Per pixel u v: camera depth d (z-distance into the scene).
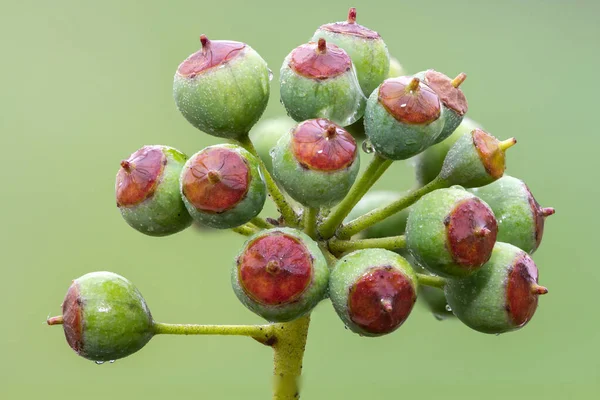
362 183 0.18
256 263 0.18
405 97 0.18
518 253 0.18
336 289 0.18
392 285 0.18
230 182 0.18
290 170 0.18
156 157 0.18
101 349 0.18
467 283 0.18
